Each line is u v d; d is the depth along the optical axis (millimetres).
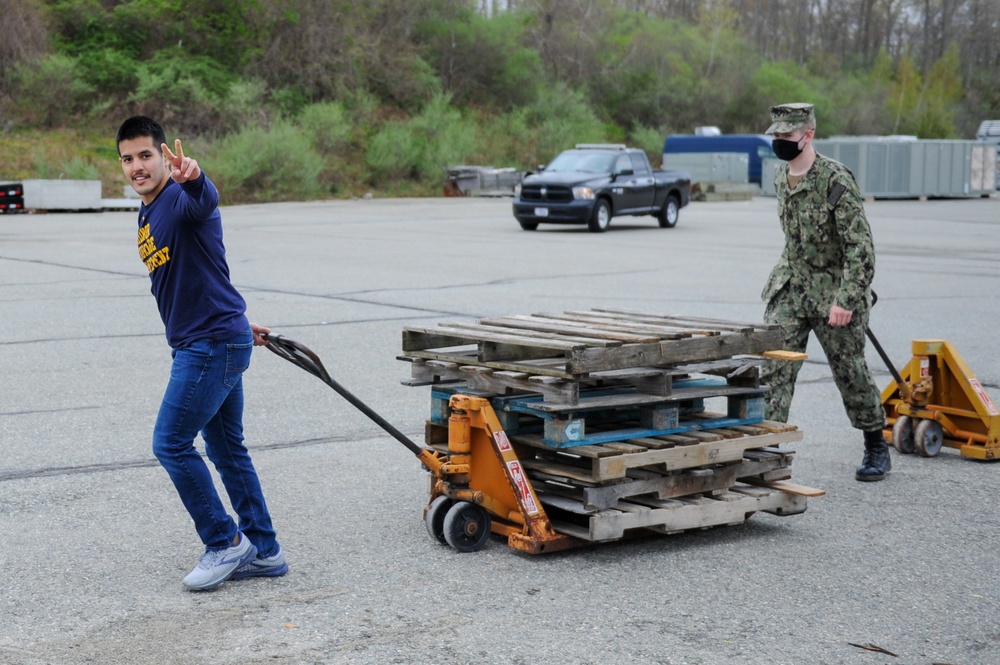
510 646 3889
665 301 13328
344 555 4867
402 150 42656
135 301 12867
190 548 4934
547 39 58969
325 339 10383
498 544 5055
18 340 10273
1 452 6488
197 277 4316
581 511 4754
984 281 15859
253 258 18312
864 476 6262
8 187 29766
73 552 4855
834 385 8805
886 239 23891
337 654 3805
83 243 20609
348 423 7316
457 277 15773
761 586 4539
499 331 5117
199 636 3959
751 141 43344
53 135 38656
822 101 67062
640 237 23906
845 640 3994
